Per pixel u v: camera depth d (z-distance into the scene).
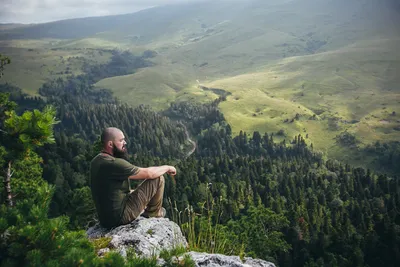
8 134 6.32
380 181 173.88
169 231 6.07
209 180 138.75
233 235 25.55
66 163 123.56
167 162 170.25
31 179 22.09
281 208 118.12
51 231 3.33
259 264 5.52
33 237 3.24
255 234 41.97
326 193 152.12
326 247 93.12
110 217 5.97
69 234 3.57
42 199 4.02
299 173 169.88
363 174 199.88
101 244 5.48
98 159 5.92
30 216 3.54
